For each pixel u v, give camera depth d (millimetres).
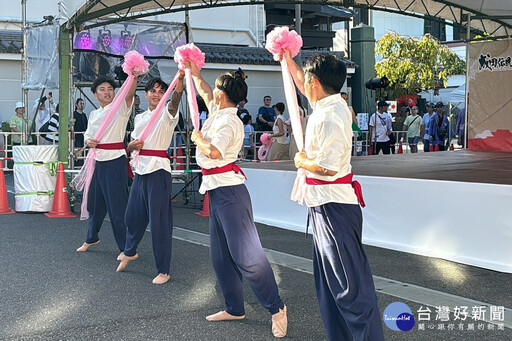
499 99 13516
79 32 9914
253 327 4430
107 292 5277
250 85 19016
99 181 6375
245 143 15523
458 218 6344
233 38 21047
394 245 6934
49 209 9461
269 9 22734
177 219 8945
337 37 28906
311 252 6824
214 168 4434
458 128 18078
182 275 5832
